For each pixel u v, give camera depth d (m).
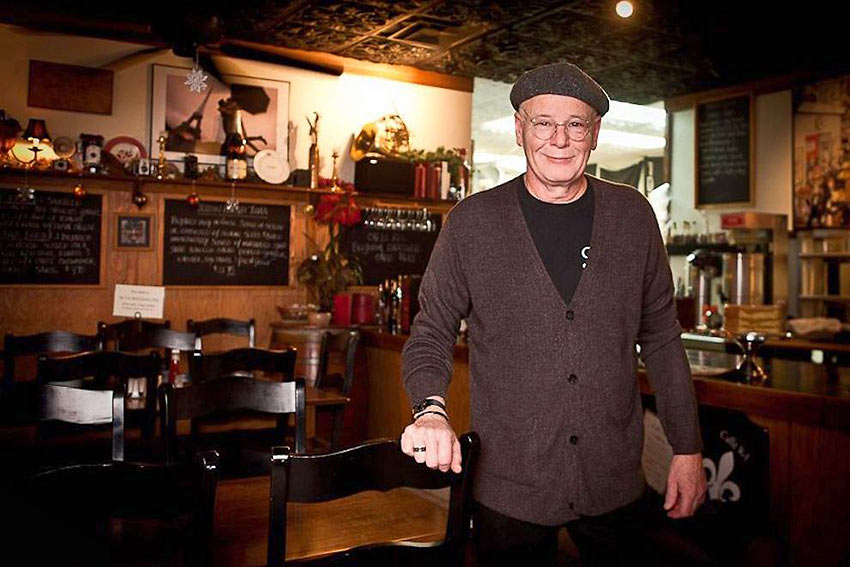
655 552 2.19
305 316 5.45
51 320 5.08
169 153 5.38
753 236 5.89
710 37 5.27
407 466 1.46
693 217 6.91
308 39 5.54
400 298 4.97
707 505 2.56
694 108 6.82
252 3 4.79
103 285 5.21
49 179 5.04
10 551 1.26
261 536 1.90
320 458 1.36
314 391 3.57
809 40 5.30
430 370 1.67
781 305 5.35
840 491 2.43
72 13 5.09
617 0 4.59
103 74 5.21
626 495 1.73
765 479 2.47
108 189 5.21
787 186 6.16
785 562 2.42
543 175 1.67
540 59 5.93
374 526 1.99
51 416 2.33
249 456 2.17
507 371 1.70
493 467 1.72
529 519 1.69
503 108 7.45
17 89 5.00
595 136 1.72
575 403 1.67
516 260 1.71
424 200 6.00
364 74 6.04
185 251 5.43
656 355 1.83
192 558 1.35
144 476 1.33
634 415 1.75
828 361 4.92
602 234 1.71
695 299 5.88
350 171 6.01
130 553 1.74
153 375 3.16
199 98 5.46
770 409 2.58
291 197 5.74
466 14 4.92
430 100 6.34
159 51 5.36
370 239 6.00
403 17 5.01
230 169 5.34
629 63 5.97
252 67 5.64
